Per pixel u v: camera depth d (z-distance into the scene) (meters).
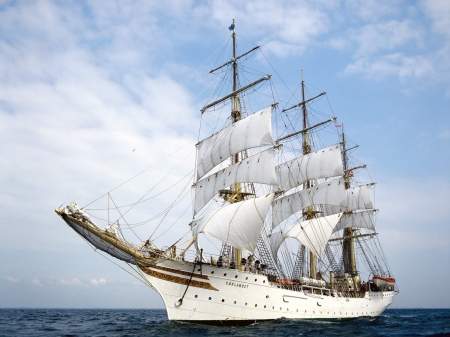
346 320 53.34
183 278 36.41
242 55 53.41
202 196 49.88
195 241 38.44
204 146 52.47
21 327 46.34
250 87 51.34
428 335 36.12
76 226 33.59
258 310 39.69
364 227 75.00
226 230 42.34
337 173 66.19
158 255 35.81
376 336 35.00
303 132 73.12
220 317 37.22
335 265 68.50
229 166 49.34
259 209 43.84
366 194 75.75
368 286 63.78
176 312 36.12
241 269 42.03
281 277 51.09
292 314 43.09
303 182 69.44
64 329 42.38
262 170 46.75
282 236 64.00
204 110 55.75
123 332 34.97
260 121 47.75
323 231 62.97
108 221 35.06
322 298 48.59
